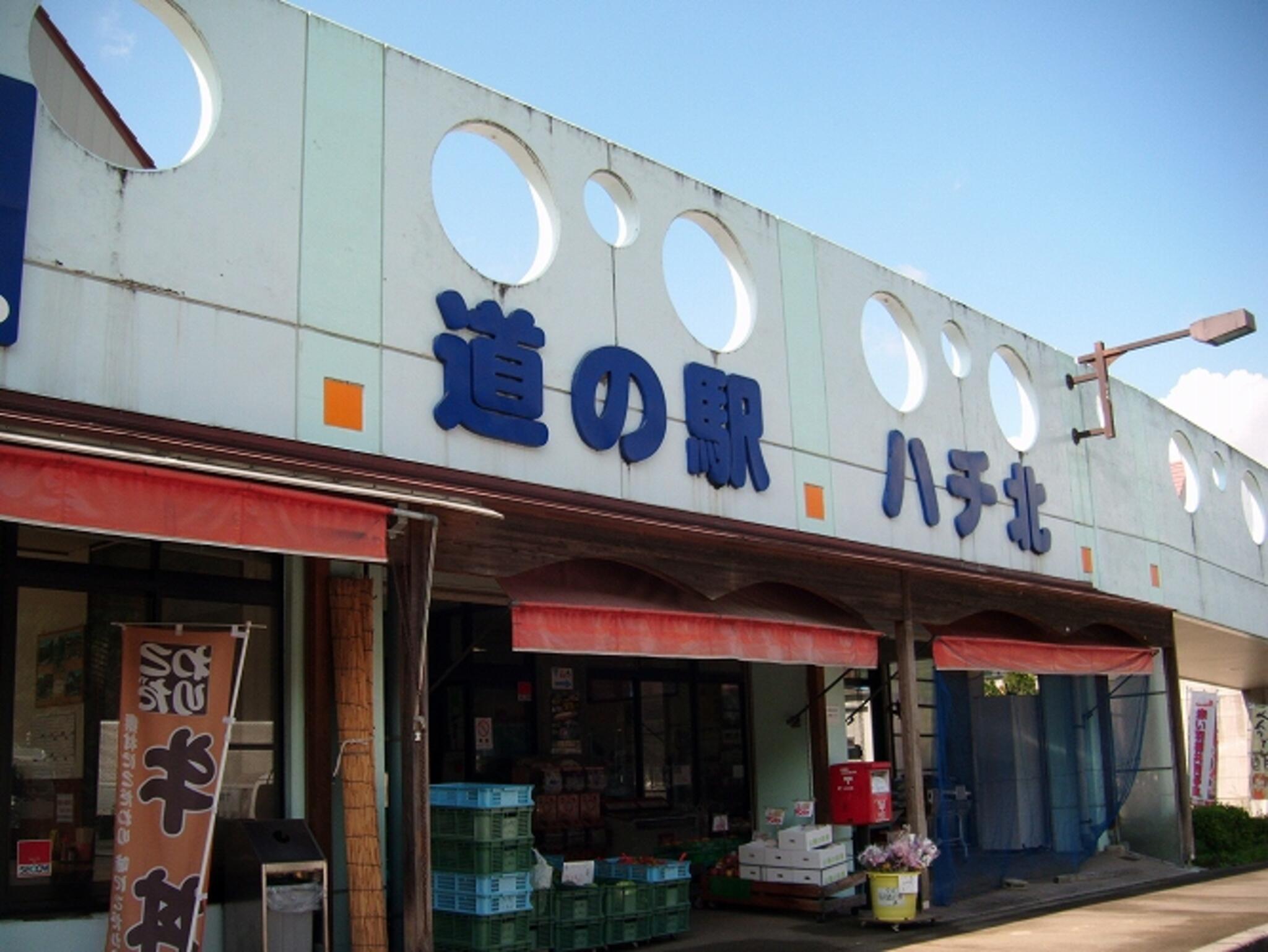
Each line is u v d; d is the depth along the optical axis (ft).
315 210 28.14
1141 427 62.08
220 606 27.86
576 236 34.24
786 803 46.55
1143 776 55.11
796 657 34.35
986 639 42.52
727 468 36.94
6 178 23.06
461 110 32.09
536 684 44.16
